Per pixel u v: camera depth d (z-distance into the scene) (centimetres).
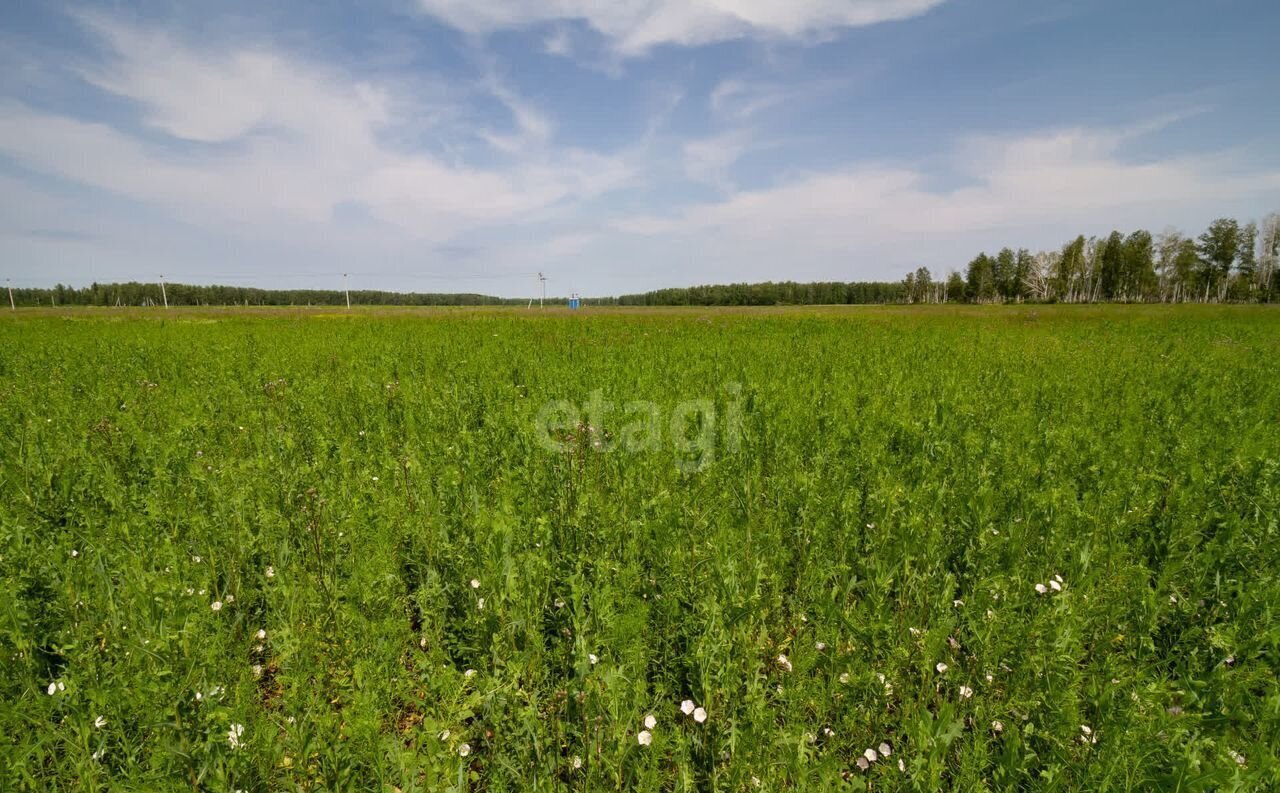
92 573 319
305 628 302
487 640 299
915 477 482
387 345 1481
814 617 324
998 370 1016
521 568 323
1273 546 341
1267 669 254
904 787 225
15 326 2355
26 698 242
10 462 458
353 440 601
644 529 380
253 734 225
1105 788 204
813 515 398
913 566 355
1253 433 565
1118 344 1616
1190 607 311
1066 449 521
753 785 223
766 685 280
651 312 4588
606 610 282
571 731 255
